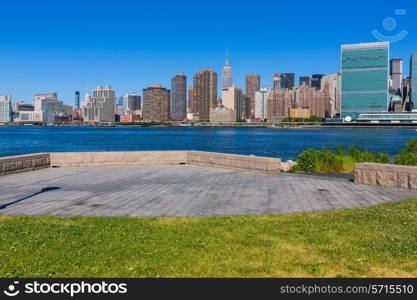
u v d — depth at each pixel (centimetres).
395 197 1203
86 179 1658
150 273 603
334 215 957
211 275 595
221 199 1197
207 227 847
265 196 1242
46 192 1332
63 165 2142
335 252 684
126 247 712
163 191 1348
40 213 1014
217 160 2078
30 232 809
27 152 7919
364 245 720
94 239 761
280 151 8312
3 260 655
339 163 2019
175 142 12269
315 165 2017
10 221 910
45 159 2072
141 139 14162
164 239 759
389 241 743
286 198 1206
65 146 9950
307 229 824
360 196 1226
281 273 603
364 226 846
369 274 601
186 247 711
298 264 634
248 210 1041
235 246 715
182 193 1306
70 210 1046
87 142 11938
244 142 12169
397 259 655
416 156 1931
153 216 973
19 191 1353
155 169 2027
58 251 695
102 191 1351
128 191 1349
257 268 616
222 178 1673
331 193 1284
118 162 2211
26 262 647
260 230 819
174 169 2023
